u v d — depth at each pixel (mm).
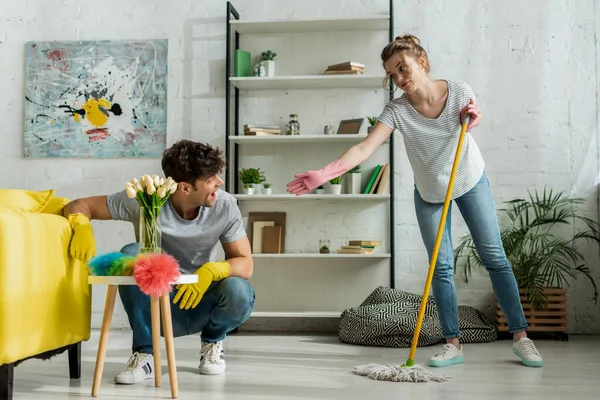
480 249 3070
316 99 4867
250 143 4887
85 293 2545
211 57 4906
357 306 4754
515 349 3150
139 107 4910
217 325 2701
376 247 4770
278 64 4895
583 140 4664
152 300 2262
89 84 4938
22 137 4965
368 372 2766
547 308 4246
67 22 4980
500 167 4695
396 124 2934
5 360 2004
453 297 3125
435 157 2938
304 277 4809
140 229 2266
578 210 4633
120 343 3895
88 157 4914
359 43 4859
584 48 4688
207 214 2562
